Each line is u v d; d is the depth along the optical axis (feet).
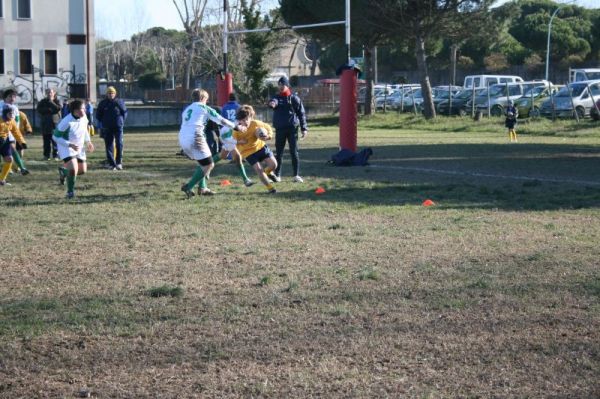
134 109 203.31
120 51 431.43
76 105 61.62
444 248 41.14
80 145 62.64
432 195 62.13
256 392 22.34
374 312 29.81
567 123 166.91
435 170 83.35
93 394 22.47
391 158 99.25
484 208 54.85
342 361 24.70
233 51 268.62
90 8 214.48
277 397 22.00
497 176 76.89
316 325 28.32
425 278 34.78
